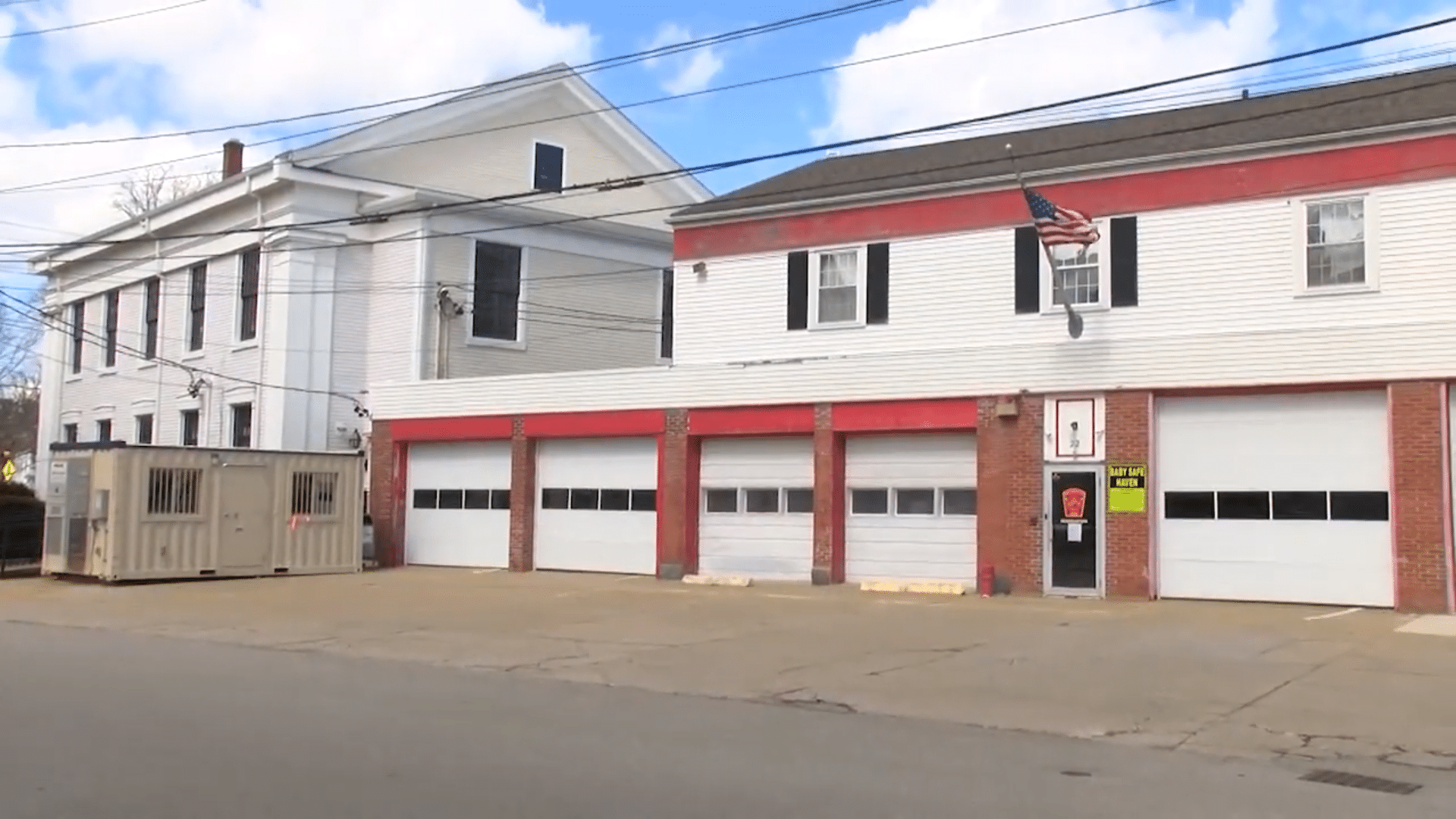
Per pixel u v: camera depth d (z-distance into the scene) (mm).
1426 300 20266
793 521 25031
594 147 40250
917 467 23703
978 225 24266
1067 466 21781
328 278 34125
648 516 26969
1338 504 19859
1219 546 20703
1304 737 10641
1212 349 20609
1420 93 22281
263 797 7887
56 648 16250
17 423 73062
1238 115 24234
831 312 25844
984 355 22625
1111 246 22844
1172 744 10406
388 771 8688
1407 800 8500
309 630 18266
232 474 27703
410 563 30500
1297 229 21375
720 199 28203
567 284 36344
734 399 25438
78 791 7992
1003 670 14234
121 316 42562
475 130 37500
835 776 8844
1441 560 18812
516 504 28516
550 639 17141
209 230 37531
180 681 13172
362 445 33844
